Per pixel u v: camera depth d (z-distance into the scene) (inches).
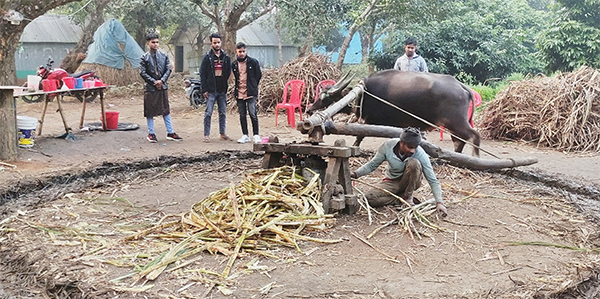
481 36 744.3
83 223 207.6
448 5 713.6
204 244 179.8
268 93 567.5
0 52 468.4
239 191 207.8
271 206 202.1
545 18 1058.7
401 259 177.5
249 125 483.2
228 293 150.6
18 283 162.2
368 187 264.5
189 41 1163.9
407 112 273.4
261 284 156.7
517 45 762.2
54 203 236.5
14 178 265.6
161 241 186.9
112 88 749.3
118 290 150.9
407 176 217.5
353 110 299.0
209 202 206.8
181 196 251.4
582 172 305.7
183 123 486.9
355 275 164.1
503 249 188.9
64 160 315.0
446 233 202.2
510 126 414.0
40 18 1090.1
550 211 235.9
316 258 175.8
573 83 398.0
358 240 192.1
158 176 288.2
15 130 306.8
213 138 402.6
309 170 221.3
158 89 373.7
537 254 185.0
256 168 309.1
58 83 378.6
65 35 1085.8
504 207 239.6
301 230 195.5
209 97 378.9
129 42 814.5
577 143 380.8
